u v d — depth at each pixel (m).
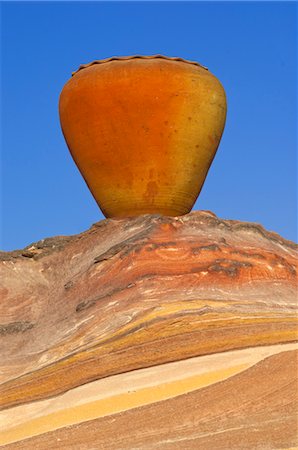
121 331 24.98
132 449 22.69
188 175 30.00
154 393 23.94
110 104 29.31
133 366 24.55
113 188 30.02
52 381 24.86
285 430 22.73
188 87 29.39
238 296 25.98
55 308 28.38
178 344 24.66
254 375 24.16
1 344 27.72
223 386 23.95
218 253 27.05
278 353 24.72
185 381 24.11
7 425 24.36
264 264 27.30
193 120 29.58
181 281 26.25
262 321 25.17
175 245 27.23
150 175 29.66
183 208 30.30
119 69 29.33
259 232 29.64
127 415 23.56
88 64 30.38
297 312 25.81
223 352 24.73
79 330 26.12
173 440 22.80
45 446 23.34
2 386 25.30
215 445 22.44
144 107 29.19
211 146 30.44
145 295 25.92
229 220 29.77
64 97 30.48
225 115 30.97
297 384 23.89
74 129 30.27
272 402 23.55
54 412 24.19
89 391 24.36
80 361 24.83
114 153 29.66
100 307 26.50
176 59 30.00
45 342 26.83
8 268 31.11
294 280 27.42
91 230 30.59
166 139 29.41
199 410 23.45
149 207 29.94
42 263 31.17
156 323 24.83
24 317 28.94
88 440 23.23
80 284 28.30
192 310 25.11
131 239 28.03
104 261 28.00
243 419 23.19
